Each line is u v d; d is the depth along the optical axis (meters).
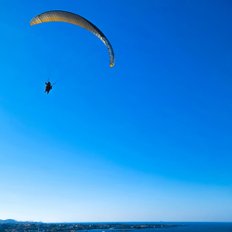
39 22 27.78
